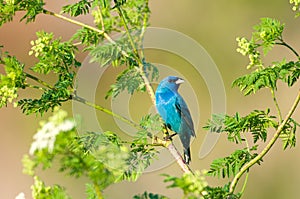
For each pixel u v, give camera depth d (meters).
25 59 30.72
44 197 7.27
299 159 26.06
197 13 33.53
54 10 29.44
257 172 26.12
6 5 9.91
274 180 25.88
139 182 22.23
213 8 33.31
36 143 7.11
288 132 8.80
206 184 6.57
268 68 8.56
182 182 6.56
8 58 9.23
